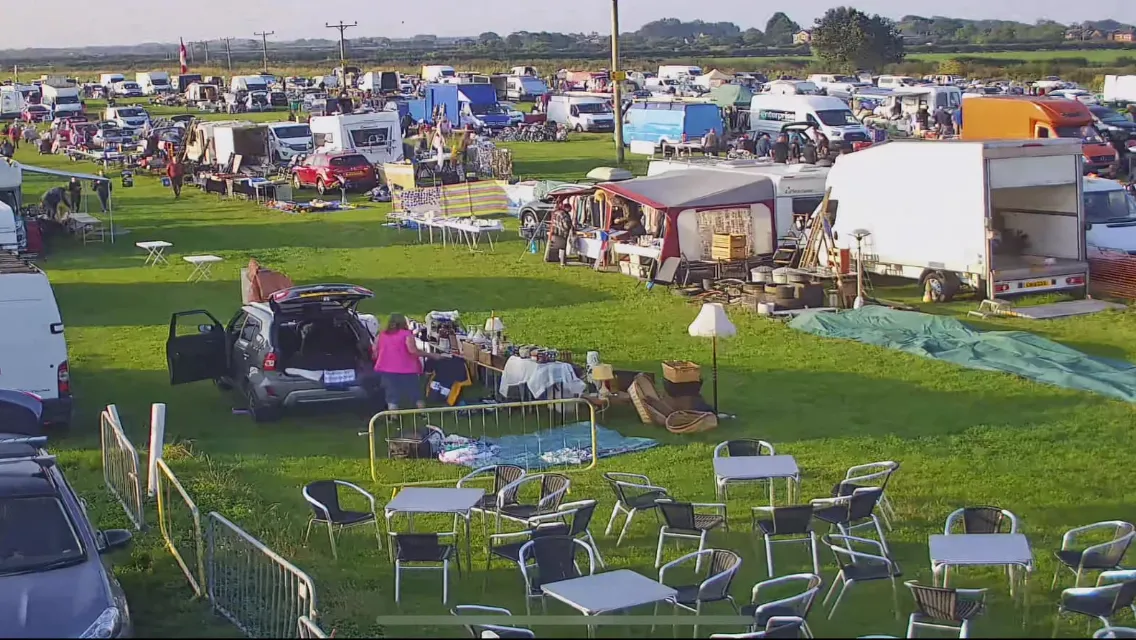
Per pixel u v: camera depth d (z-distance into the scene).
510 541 11.06
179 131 57.81
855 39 116.12
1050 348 18.12
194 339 16.23
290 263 28.50
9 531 9.00
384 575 10.60
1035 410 15.48
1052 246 23.36
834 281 22.50
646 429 15.05
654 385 15.90
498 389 16.22
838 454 13.89
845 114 52.84
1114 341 19.27
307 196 42.69
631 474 11.92
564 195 27.67
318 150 45.28
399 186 40.16
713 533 11.52
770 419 15.38
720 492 11.98
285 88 102.12
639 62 149.50
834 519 10.62
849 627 9.48
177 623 9.38
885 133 55.16
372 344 15.77
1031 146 21.78
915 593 8.70
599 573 10.31
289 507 12.33
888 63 117.94
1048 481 12.84
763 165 27.67
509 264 27.75
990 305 21.44
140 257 29.70
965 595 8.98
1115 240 24.58
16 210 29.16
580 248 27.34
